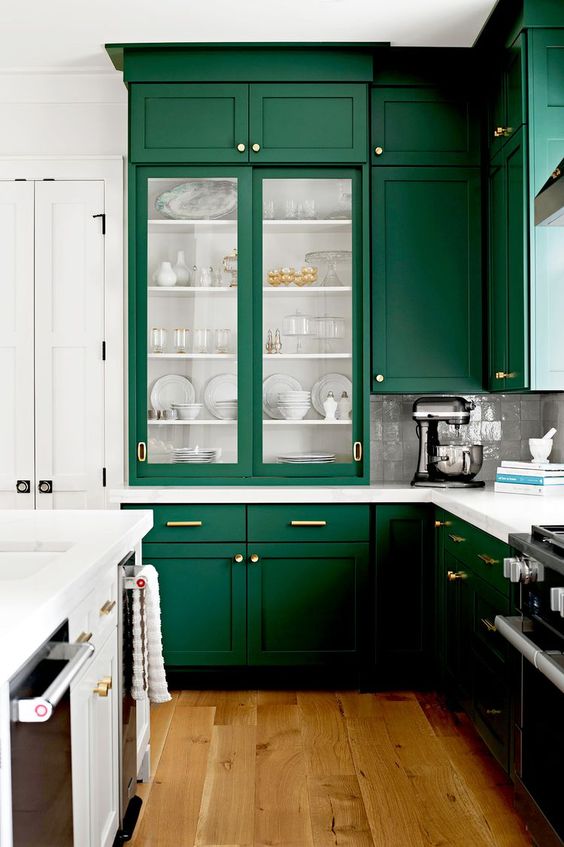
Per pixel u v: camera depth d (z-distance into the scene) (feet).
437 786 7.75
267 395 10.96
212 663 10.46
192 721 9.47
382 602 10.47
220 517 10.41
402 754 8.49
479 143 10.98
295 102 10.70
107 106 11.78
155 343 10.90
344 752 8.54
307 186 10.92
